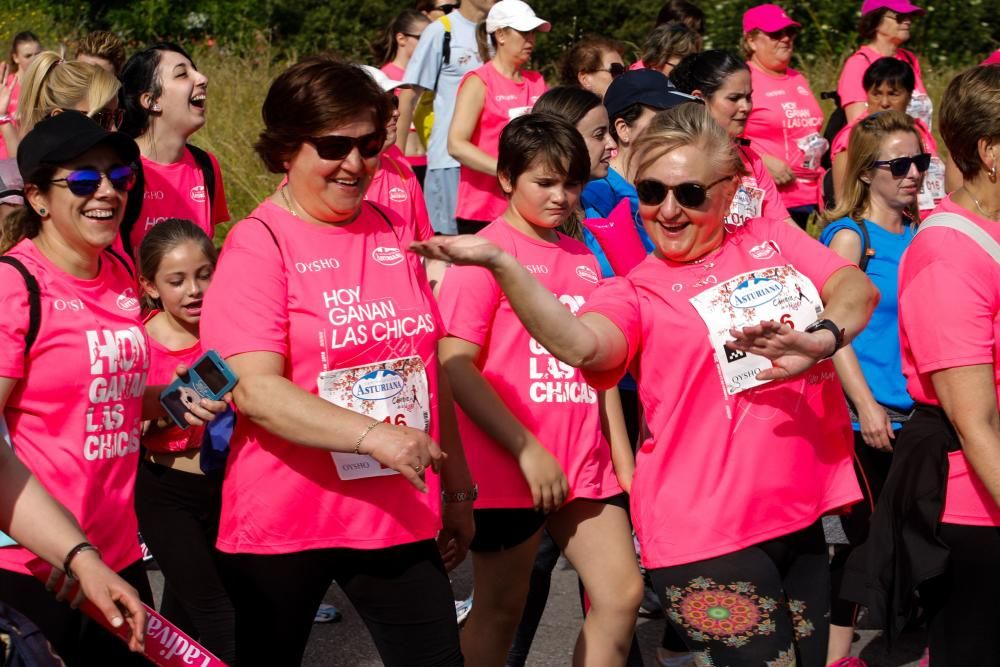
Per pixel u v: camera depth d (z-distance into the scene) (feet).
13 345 9.69
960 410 9.94
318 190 10.00
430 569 10.48
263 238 10.01
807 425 9.98
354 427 9.47
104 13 60.44
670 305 9.95
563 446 11.94
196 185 17.99
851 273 10.34
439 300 11.97
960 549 10.34
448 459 11.25
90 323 10.12
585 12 52.75
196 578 12.86
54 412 9.95
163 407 10.90
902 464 10.59
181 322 13.98
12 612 7.52
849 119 26.16
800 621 10.26
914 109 27.04
